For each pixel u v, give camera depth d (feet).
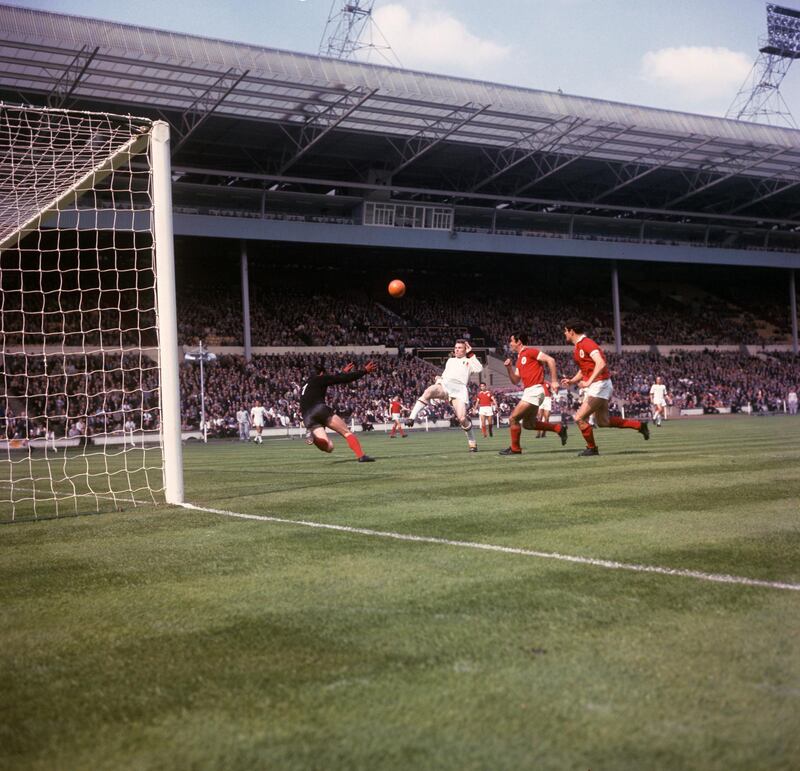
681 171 163.22
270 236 144.56
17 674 8.75
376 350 158.61
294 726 7.07
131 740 6.93
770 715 7.01
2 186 35.88
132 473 42.45
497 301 183.21
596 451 38.81
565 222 174.50
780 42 181.27
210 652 9.19
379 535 16.69
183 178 148.46
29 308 128.47
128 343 130.31
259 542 16.42
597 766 6.18
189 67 108.99
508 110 130.52
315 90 118.11
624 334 182.29
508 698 7.51
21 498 28.81
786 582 11.78
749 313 205.16
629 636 9.27
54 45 101.09
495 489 24.79
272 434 124.36
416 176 160.04
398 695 7.67
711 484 24.70
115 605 11.60
